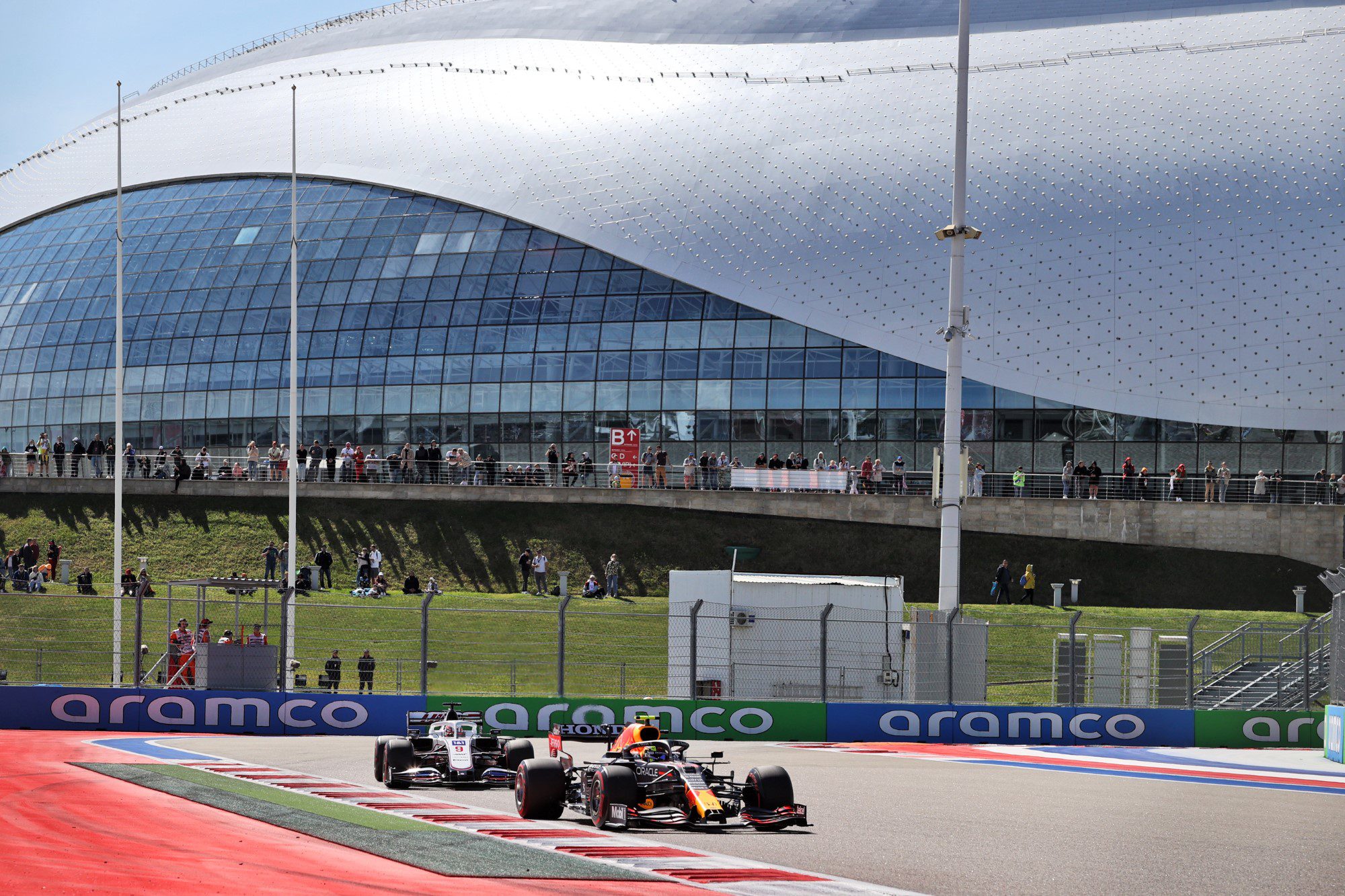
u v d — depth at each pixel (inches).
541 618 2396.7
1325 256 2869.1
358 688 2000.5
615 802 839.1
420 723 1179.3
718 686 1740.9
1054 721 1702.8
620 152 3476.9
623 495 3006.9
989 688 1993.1
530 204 3459.6
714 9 3986.2
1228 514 2741.1
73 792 971.3
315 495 3176.7
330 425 3499.0
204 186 4074.8
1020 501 2817.4
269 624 2292.1
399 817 882.8
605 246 3312.0
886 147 3225.9
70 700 1717.5
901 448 3021.7
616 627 2365.9
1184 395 2856.8
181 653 1793.8
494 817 897.5
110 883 601.0
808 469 2992.1
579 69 3850.9
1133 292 2918.3
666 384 3203.7
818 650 1755.7
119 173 2546.8
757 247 3189.0
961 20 1957.4
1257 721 1695.4
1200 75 3218.5
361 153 3833.7
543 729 1717.5
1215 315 2874.0
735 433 3137.3
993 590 2586.1
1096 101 3198.8
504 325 3373.5
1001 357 2957.7
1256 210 2938.0
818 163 3253.0
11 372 4003.4
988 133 3189.0
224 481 3235.7
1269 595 2691.9
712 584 1761.8
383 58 4360.2
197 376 3690.9
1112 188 3021.7
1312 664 1844.2
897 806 1005.8
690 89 3592.5
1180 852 789.2
